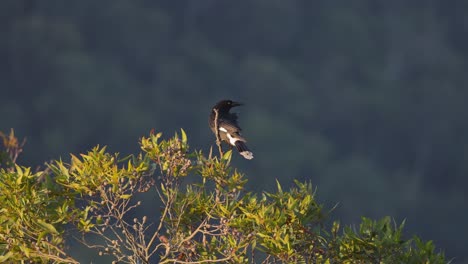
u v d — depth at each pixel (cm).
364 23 7169
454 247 5672
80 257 1838
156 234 779
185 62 6619
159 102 6119
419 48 7075
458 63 7094
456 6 7550
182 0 7031
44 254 761
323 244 787
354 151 6234
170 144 777
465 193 6131
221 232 774
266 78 6353
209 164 782
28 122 5738
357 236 789
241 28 7006
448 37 7419
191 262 764
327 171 5503
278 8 7075
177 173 779
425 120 6469
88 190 770
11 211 764
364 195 5491
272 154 5438
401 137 6356
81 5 6719
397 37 7125
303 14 7125
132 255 801
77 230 777
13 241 768
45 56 6144
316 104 6375
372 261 779
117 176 764
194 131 6138
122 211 774
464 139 6419
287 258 759
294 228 782
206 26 7006
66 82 5959
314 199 794
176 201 800
